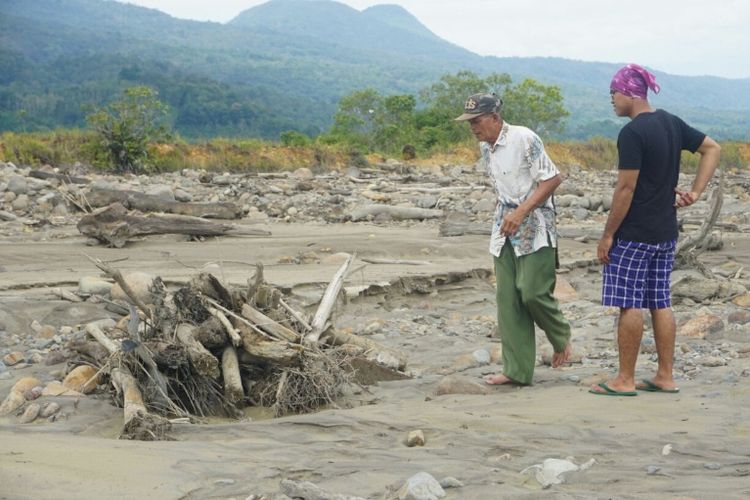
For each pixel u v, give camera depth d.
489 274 12.44
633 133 5.86
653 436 4.89
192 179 26.23
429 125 48.53
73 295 9.64
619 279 5.99
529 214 6.38
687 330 8.38
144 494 3.89
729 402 5.69
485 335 8.97
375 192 24.22
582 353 7.62
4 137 28.34
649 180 5.91
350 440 5.07
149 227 15.16
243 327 6.59
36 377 6.91
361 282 10.85
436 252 14.55
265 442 5.06
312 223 19.88
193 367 6.35
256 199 22.19
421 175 30.95
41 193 20.12
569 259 13.89
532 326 6.60
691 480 4.11
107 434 5.65
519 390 6.42
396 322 9.56
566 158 40.59
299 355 6.40
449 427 5.26
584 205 22.11
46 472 4.07
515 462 4.52
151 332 6.76
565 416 5.41
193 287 6.79
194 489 4.05
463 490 4.00
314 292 10.27
